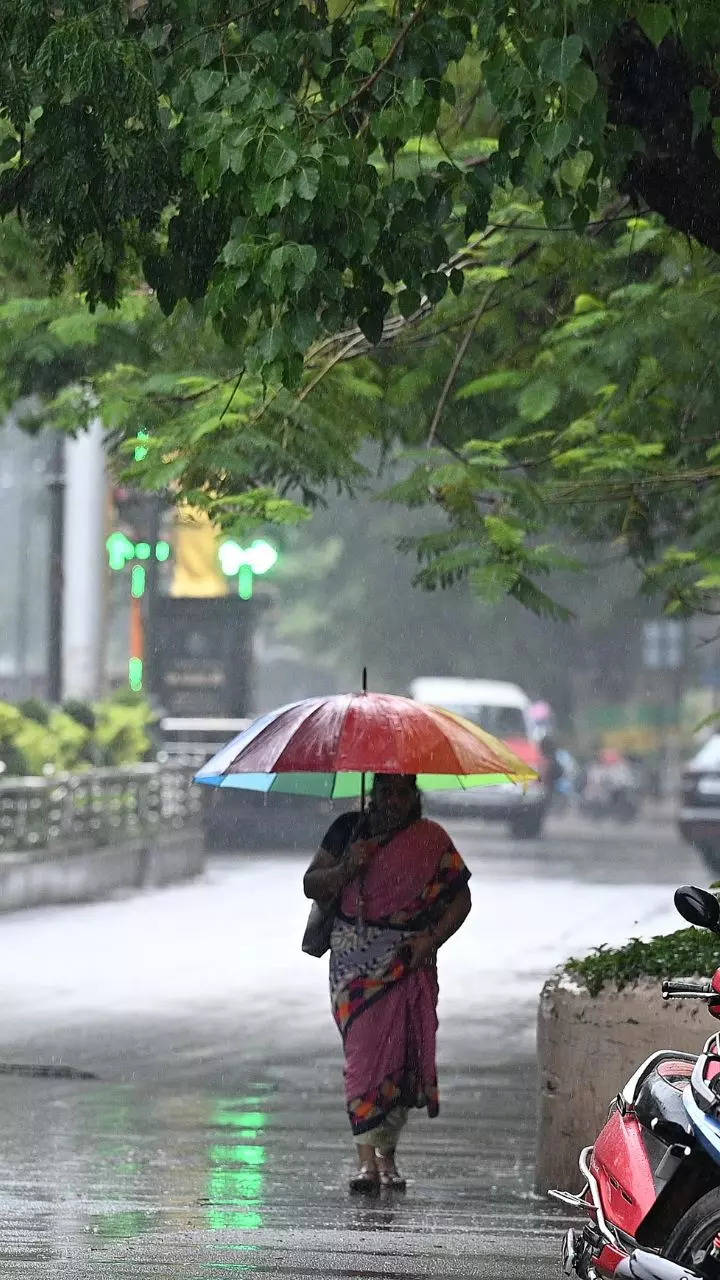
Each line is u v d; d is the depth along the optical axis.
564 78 18.80
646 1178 15.97
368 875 25.19
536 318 38.44
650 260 36.28
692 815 81.94
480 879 79.12
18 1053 36.72
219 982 47.22
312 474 33.47
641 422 36.72
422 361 38.25
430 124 20.98
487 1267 20.30
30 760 68.38
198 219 21.94
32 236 24.91
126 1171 25.84
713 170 21.75
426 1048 25.05
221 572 96.44
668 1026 23.53
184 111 20.77
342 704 25.12
